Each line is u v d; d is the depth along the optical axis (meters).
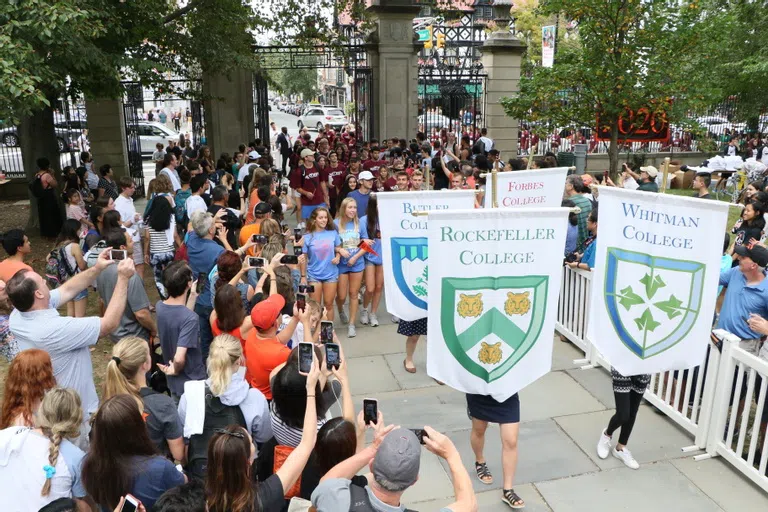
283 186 15.19
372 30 18.73
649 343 4.89
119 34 10.98
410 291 6.29
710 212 4.50
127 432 3.09
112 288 5.56
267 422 3.89
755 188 9.72
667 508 4.70
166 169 12.22
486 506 4.74
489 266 4.34
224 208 8.46
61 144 22.55
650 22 12.20
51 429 3.25
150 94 53.56
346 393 3.58
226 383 3.70
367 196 9.80
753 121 23.91
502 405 4.66
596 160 20.98
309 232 7.62
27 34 8.29
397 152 15.33
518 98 13.58
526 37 39.38
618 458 5.31
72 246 7.14
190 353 4.86
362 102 20.41
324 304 7.76
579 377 6.82
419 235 6.13
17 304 4.07
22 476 3.16
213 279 5.88
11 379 3.53
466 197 6.07
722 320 5.84
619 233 4.91
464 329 4.45
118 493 3.08
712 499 4.80
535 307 4.42
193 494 2.69
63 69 9.30
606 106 12.52
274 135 36.66
